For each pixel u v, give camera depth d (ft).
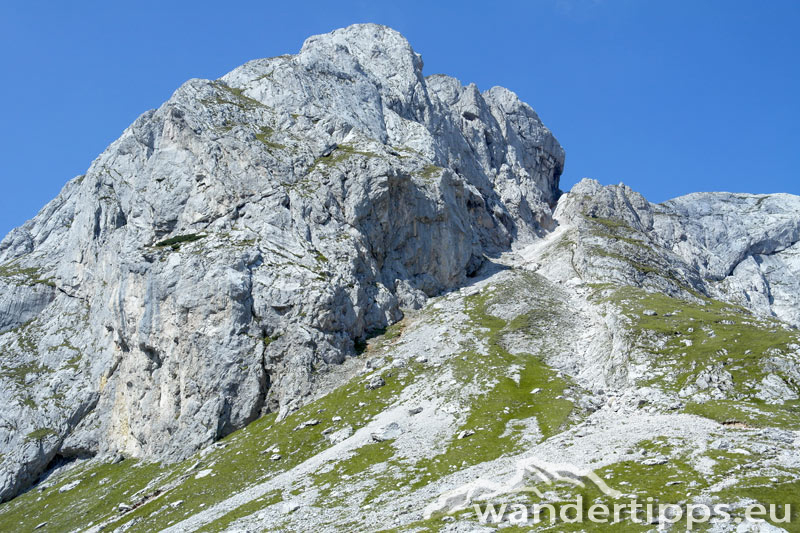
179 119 581.94
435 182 617.62
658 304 503.61
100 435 502.38
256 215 523.70
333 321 473.26
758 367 357.61
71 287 640.99
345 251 517.55
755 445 250.57
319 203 536.83
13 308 639.76
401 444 342.03
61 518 386.11
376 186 565.12
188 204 550.36
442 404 378.32
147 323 481.46
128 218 584.81
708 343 402.31
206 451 407.44
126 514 350.84
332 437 371.35
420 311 546.67
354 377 446.60
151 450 447.01
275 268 488.02
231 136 566.36
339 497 294.66
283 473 345.92
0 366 568.41
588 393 378.73
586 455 276.00
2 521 415.44
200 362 449.48
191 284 471.62
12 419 515.91
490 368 416.05
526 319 497.87
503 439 325.62
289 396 435.94
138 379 488.44
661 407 333.01
